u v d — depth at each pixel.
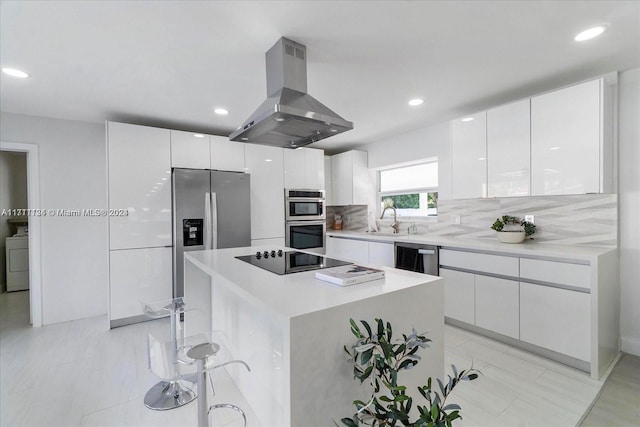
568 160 2.35
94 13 1.58
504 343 2.61
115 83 2.45
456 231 3.62
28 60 2.06
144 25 1.69
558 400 1.88
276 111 1.69
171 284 3.39
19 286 4.65
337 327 1.16
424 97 2.84
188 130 3.85
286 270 1.77
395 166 4.48
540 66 2.25
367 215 4.88
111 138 3.10
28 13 1.56
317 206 4.52
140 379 2.17
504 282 2.57
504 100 2.91
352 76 2.39
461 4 1.56
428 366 1.51
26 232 4.80
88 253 3.46
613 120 2.37
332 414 1.16
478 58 2.12
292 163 4.30
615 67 2.28
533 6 1.57
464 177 3.08
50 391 2.03
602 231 2.47
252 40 1.87
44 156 3.24
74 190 3.39
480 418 1.73
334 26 1.74
